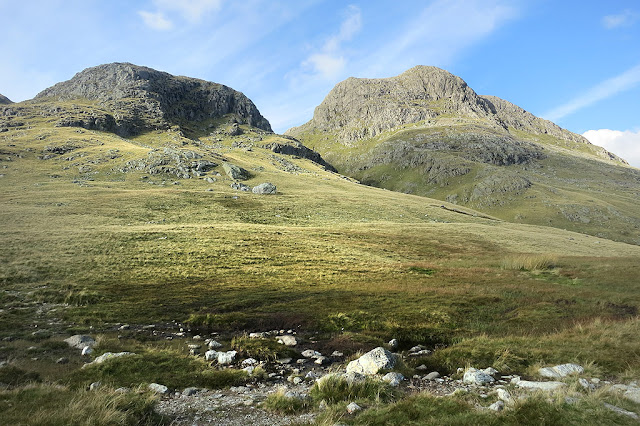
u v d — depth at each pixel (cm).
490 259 5384
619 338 1533
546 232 9794
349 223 8688
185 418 913
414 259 5350
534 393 898
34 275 3120
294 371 1379
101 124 18875
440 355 1488
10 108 19500
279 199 10738
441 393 1074
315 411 946
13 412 801
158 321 2136
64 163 12256
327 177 18650
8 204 7188
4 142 13500
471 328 2023
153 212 7862
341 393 1035
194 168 13288
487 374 1217
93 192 9062
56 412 799
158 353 1463
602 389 921
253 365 1437
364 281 3500
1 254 3738
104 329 1934
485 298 2712
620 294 2825
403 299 2686
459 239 7150
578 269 4159
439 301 2620
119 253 4119
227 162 15225
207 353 1531
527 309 2392
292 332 1995
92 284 2955
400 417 822
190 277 3362
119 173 11925
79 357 1438
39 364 1316
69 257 3791
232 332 1994
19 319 2070
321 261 4506
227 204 9319
